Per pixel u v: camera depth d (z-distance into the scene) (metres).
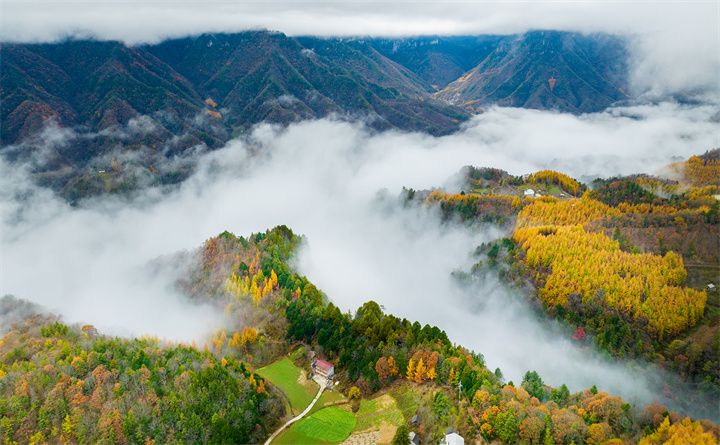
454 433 174.25
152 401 193.88
